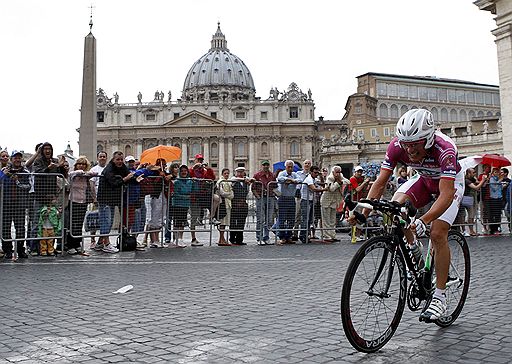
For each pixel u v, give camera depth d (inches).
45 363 134.1
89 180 398.6
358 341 138.0
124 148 4264.3
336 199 494.6
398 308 150.3
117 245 428.1
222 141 4227.4
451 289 171.6
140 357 138.0
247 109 4298.7
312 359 135.6
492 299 211.8
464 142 2341.3
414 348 145.6
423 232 145.9
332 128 4441.4
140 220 430.9
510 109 709.3
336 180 491.8
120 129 4247.0
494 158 536.4
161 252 406.0
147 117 4291.3
